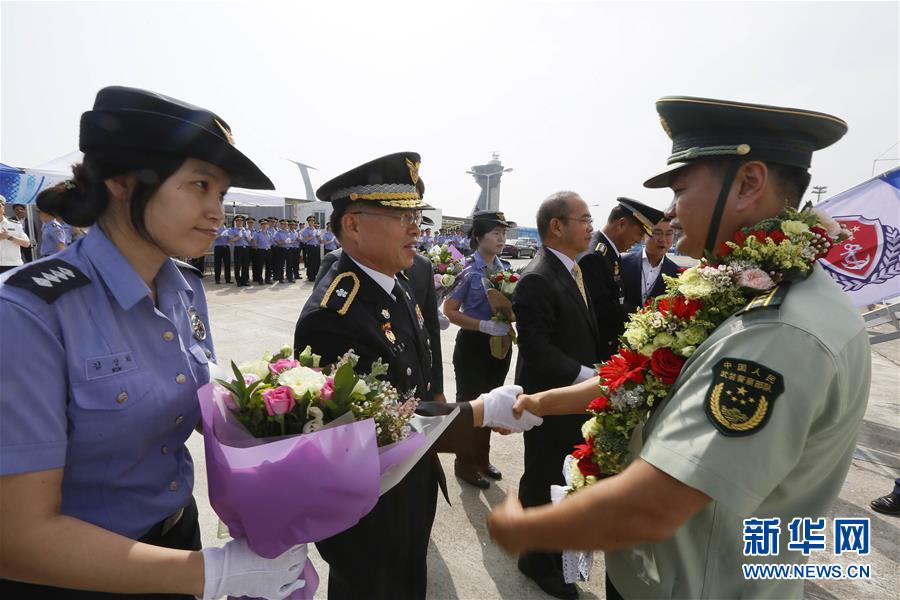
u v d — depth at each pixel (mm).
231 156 1038
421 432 1356
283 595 1094
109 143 937
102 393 958
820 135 1021
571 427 2297
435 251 4566
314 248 16188
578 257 3115
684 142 1098
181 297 1305
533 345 2373
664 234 3912
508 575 2510
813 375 807
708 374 886
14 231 6867
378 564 1569
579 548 897
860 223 4359
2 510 833
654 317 1149
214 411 1163
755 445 793
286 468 1027
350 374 1165
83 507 1012
